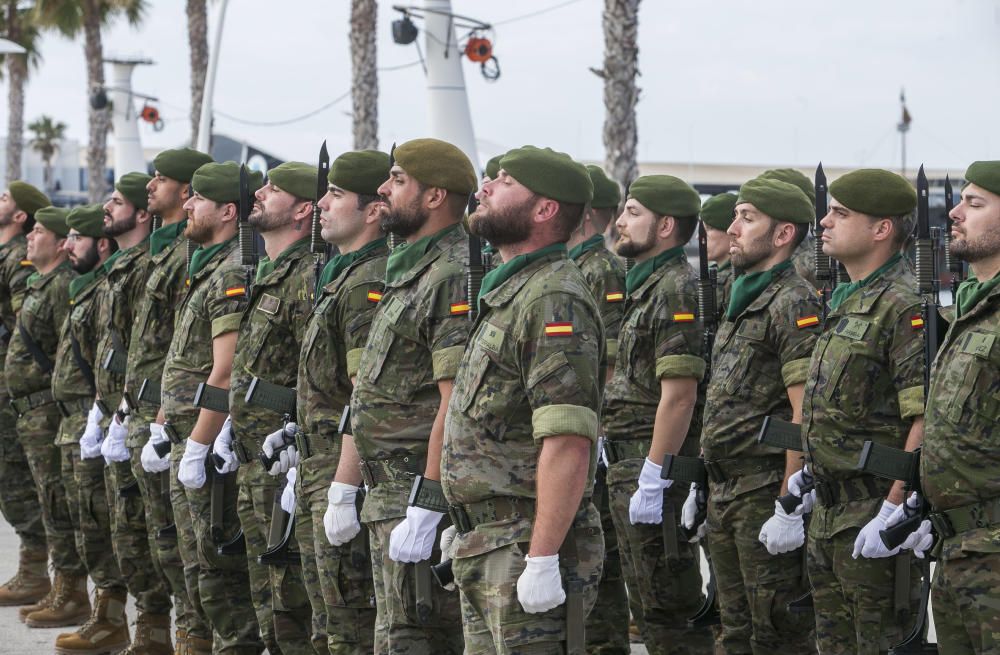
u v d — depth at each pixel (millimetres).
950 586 8375
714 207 14477
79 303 15594
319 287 11008
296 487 10898
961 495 8289
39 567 17797
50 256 16797
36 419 16547
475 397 8258
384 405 9609
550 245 8453
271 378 11609
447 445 8445
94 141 80000
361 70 46812
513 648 8070
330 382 10695
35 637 15773
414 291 9570
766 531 10539
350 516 10172
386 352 9602
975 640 8250
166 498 13391
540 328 8000
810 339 10703
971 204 8586
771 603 10961
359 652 10555
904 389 9375
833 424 9711
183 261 13539
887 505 9336
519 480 8195
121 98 71938
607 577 12766
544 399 7914
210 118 46656
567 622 8031
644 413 12109
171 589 13750
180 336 12852
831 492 9773
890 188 9797
